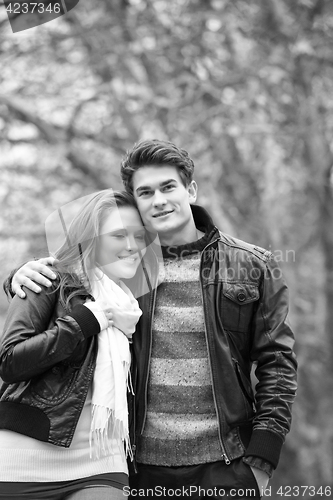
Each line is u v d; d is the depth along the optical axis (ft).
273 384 9.80
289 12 30.58
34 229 29.35
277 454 9.52
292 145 31.99
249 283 9.95
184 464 9.62
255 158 33.30
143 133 30.83
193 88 29.86
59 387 8.92
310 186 33.01
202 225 10.54
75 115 31.50
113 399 9.09
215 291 9.93
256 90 30.04
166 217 9.95
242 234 33.47
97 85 31.76
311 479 32.73
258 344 9.99
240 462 9.58
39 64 30.63
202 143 30.48
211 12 30.25
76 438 8.95
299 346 33.78
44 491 8.70
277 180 32.71
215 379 9.65
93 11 30.81
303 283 35.09
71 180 31.76
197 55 30.25
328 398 34.37
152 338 9.87
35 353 8.65
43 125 30.83
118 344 9.35
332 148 32.14
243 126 29.73
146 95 30.76
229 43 30.66
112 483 8.91
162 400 9.74
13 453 8.75
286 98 31.30
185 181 10.18
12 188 30.07
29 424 8.79
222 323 9.82
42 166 31.22
